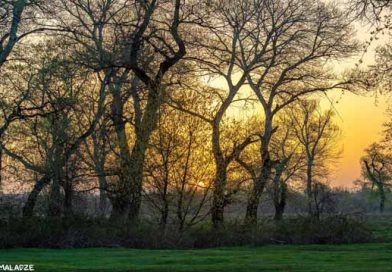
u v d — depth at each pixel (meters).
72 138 36.28
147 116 32.59
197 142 32.41
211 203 33.28
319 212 42.00
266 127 46.44
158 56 40.91
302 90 47.69
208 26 40.06
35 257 23.00
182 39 40.03
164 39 40.12
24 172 36.38
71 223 29.94
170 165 31.94
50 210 32.88
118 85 38.72
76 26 39.41
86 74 37.03
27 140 36.72
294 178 63.78
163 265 20.20
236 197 36.81
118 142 35.38
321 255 25.88
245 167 36.59
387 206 114.06
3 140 35.94
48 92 35.41
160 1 38.84
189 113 32.81
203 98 35.09
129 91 37.97
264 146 41.69
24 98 33.75
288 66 46.72
